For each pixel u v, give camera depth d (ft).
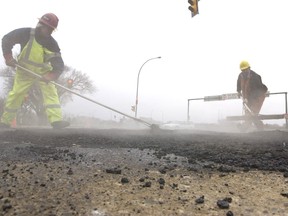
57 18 17.44
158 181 6.11
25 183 5.68
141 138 15.07
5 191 5.21
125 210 4.56
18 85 18.07
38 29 17.33
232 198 5.23
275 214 4.58
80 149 10.07
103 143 12.28
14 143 11.54
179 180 6.29
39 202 4.73
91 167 7.14
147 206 4.75
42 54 17.72
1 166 7.07
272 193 5.54
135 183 5.93
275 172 7.22
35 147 10.08
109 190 5.42
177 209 4.68
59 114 18.78
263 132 22.62
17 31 17.39
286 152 10.55
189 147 11.44
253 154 9.87
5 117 18.33
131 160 8.18
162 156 9.02
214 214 4.54
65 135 14.96
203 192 5.53
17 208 4.48
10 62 17.49
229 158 8.87
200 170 7.25
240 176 6.75
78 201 4.82
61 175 6.30
